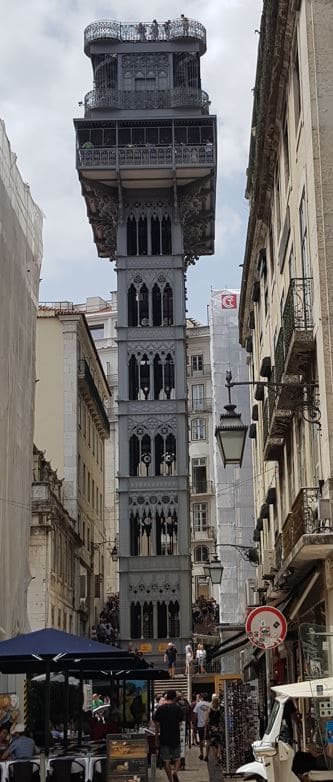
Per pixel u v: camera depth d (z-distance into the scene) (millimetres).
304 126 21828
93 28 61125
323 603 20344
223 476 64688
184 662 54344
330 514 18516
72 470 60156
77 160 59250
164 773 28500
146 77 60906
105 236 62375
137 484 57406
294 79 24266
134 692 35906
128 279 60438
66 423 60781
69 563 57438
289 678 27609
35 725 34219
